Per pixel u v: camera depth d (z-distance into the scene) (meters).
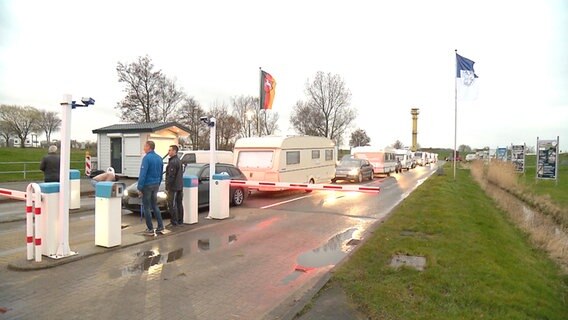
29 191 6.33
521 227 11.77
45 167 11.16
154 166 8.49
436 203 12.96
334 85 54.16
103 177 14.28
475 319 4.20
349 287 5.10
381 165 30.73
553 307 4.96
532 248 9.44
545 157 24.09
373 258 6.41
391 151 34.47
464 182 24.03
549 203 15.69
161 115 38.84
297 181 17.78
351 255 6.62
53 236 6.55
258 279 5.79
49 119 65.75
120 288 5.34
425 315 4.26
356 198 16.14
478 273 5.69
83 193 15.95
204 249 7.46
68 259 6.46
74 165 25.64
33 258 6.39
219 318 4.46
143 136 21.84
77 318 4.40
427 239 7.81
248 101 51.69
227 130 47.50
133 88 37.44
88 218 10.52
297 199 15.73
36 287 5.33
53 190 6.54
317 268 6.34
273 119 53.75
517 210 15.31
